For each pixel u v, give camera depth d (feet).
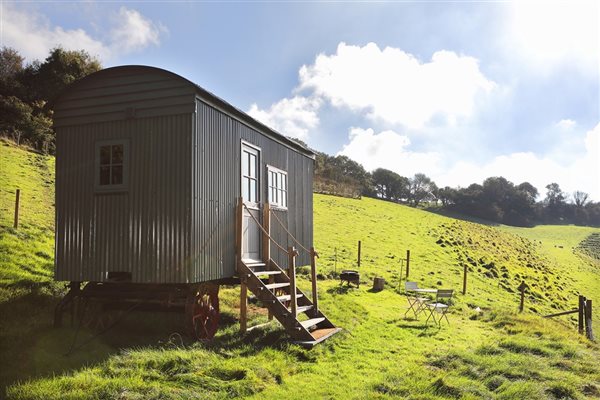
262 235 38.65
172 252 28.37
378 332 39.99
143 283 30.07
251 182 37.42
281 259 42.80
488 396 23.49
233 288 47.34
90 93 31.14
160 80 29.48
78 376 20.67
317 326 37.83
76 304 31.76
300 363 28.02
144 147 29.58
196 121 28.96
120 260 29.53
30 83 146.72
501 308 64.80
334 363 28.96
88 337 27.58
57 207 31.40
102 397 18.94
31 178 81.25
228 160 33.24
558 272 147.33
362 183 345.72
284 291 40.55
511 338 38.27
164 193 28.86
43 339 26.20
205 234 29.60
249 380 22.90
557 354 33.71
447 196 372.38
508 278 105.70
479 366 29.09
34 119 122.31
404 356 32.19
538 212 395.96
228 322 36.32
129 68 29.96
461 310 58.39
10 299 31.65
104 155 30.58
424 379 25.75
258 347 29.66
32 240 46.91
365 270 80.12
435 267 96.94
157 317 33.65
